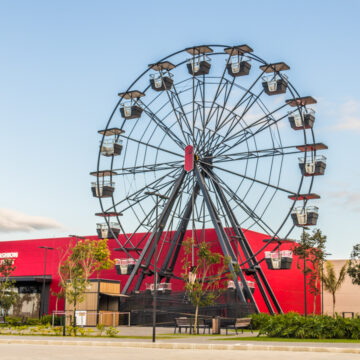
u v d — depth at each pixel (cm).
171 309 5278
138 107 6009
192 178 5744
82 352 2488
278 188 5409
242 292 5253
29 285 7706
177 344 2873
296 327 3403
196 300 4128
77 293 4028
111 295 5397
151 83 5959
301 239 6662
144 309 5375
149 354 2386
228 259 4388
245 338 3391
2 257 8031
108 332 3794
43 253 7781
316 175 5353
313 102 5384
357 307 8356
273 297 5700
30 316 7581
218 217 5622
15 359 2095
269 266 5372
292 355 2344
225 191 5656
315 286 7056
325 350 2573
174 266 6656
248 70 5484
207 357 2234
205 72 5659
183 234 6078
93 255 6788
